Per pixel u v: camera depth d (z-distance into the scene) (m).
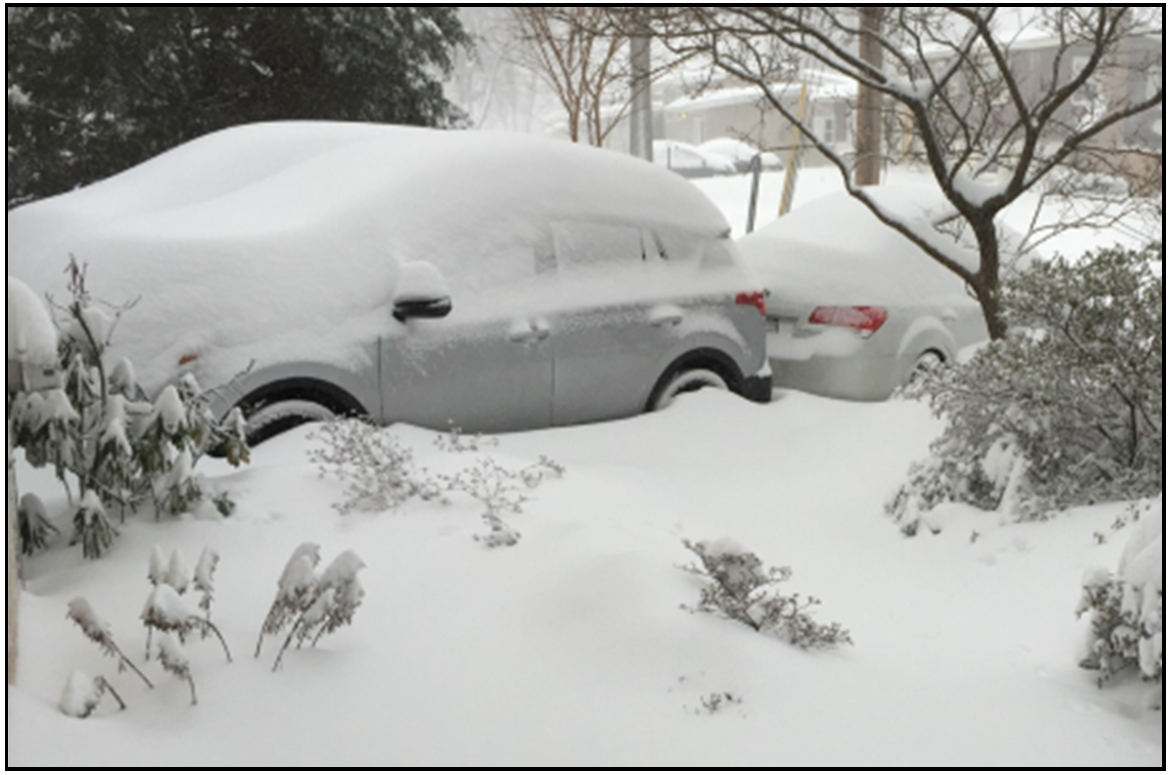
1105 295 5.52
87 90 15.74
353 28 17.22
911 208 9.15
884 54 9.95
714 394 7.51
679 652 3.68
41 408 4.20
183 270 5.82
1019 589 4.79
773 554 5.36
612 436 6.81
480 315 6.59
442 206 6.71
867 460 6.71
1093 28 7.23
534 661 3.67
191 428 4.60
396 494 4.95
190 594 4.07
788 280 8.66
